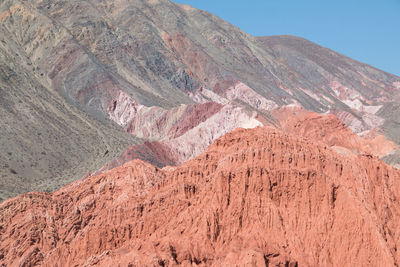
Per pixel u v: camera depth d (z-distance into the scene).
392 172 158.25
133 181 161.75
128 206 140.88
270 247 126.50
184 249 125.88
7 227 154.38
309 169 137.50
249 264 120.31
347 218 132.38
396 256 134.00
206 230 130.12
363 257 128.50
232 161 141.00
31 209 156.25
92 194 162.38
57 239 148.38
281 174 136.75
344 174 142.88
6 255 145.12
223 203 134.38
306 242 131.00
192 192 141.38
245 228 131.38
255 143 145.75
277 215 132.00
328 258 129.38
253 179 136.25
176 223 134.00
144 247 127.69
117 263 121.75
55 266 134.12
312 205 134.88
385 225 141.38
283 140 145.25
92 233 135.12
